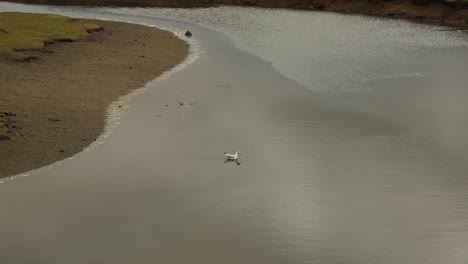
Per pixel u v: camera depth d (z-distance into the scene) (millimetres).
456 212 31562
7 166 36375
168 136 41125
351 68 55688
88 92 49219
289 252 28391
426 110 45531
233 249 28641
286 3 86062
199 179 35125
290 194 33438
